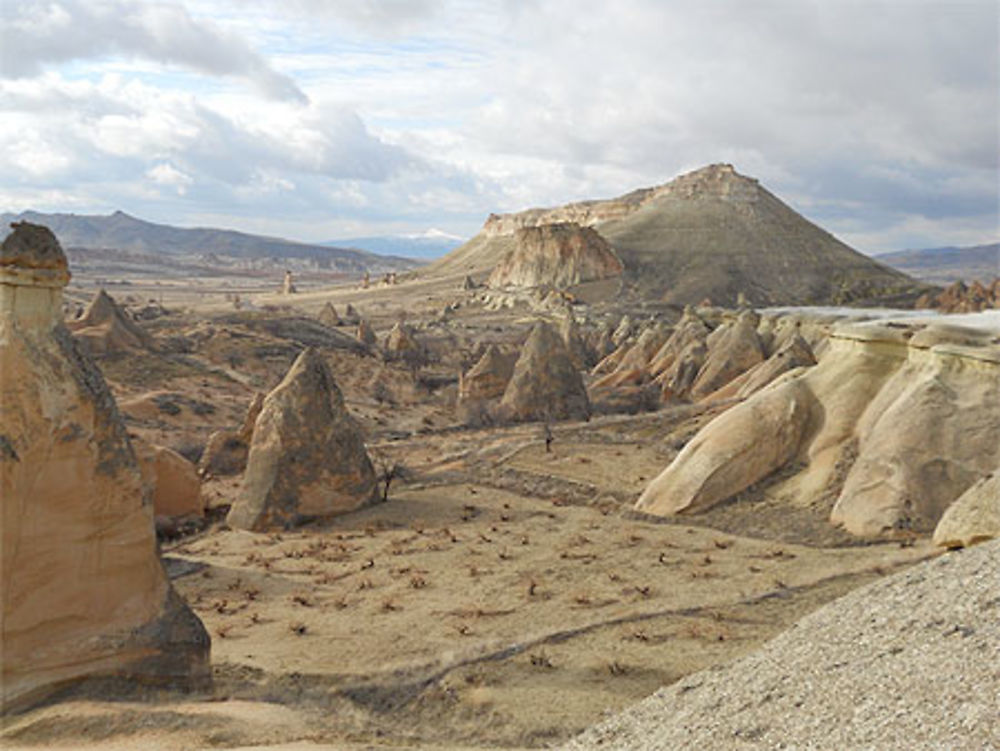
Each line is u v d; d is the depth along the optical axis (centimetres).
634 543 3197
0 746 1505
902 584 1616
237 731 1645
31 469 1662
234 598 2755
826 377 3906
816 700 1209
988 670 1073
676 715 1411
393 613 2556
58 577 1695
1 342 1662
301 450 3712
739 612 2420
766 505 3475
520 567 2952
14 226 1678
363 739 1738
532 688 1997
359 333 11256
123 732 1572
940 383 3388
